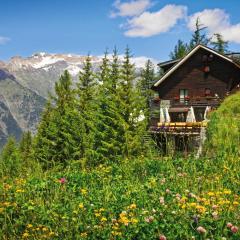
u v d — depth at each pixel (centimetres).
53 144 3816
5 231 918
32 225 895
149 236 736
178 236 720
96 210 895
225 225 746
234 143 1619
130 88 3225
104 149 2838
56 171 1714
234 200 919
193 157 1512
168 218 780
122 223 806
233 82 4719
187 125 2644
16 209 989
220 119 2147
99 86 3428
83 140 3456
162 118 3762
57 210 944
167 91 5050
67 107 4344
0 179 1420
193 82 4912
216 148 1808
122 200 972
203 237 711
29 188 1145
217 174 1230
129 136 2809
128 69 4062
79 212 908
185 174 1228
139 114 3095
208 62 4831
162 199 892
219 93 4756
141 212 845
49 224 891
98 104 3150
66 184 1219
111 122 3022
